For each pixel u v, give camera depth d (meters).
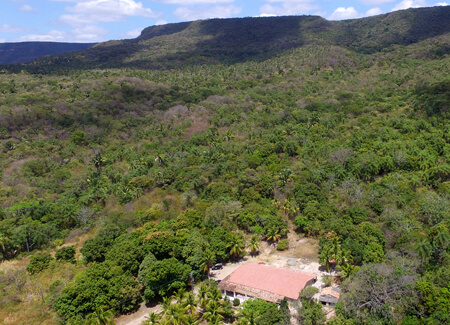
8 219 71.50
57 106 131.00
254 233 69.25
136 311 51.12
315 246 64.50
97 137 119.38
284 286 50.06
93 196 83.25
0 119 113.94
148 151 111.69
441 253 50.22
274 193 78.56
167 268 51.59
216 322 43.91
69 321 46.78
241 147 105.31
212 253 56.88
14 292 53.31
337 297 47.25
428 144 90.62
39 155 104.12
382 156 86.56
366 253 53.75
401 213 62.50
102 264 54.34
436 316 40.88
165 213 74.31
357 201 71.00
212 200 78.56
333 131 110.19
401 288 43.88
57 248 67.88
